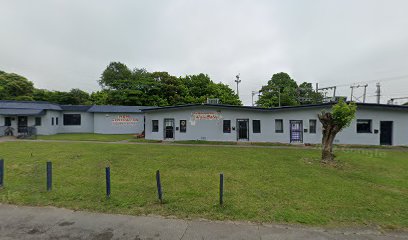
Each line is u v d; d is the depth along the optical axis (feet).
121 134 88.84
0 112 75.41
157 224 13.91
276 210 16.02
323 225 13.98
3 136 74.64
